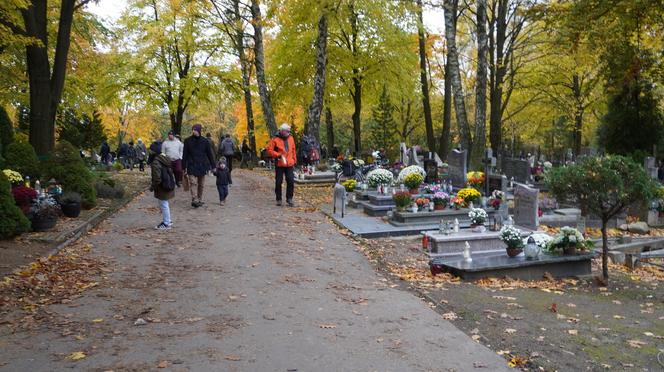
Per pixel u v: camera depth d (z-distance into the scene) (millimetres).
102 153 33719
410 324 5961
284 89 34750
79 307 6281
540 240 9922
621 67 21344
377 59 33000
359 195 16562
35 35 14883
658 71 21438
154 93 35500
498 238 10992
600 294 8297
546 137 57562
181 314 6121
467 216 13719
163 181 11438
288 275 8117
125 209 14320
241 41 32906
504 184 16219
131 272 7973
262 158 39281
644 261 11805
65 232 10133
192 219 12938
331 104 36031
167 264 8523
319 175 22984
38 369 4520
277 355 4941
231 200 16797
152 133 65250
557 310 6934
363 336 5527
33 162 13820
